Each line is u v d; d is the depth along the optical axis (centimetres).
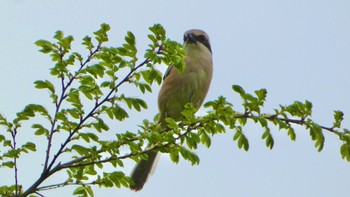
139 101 732
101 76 725
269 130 777
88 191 748
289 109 769
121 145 735
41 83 721
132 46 709
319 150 790
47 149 718
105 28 712
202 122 740
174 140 733
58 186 725
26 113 721
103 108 735
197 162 750
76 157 756
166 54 698
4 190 725
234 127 754
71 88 728
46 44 714
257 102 746
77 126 727
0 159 720
